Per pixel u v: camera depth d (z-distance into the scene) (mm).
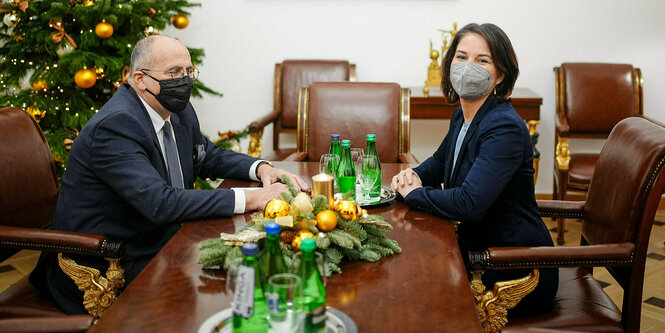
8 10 3105
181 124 2119
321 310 1081
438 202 1794
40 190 2006
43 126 3361
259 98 4500
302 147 3104
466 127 2004
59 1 3127
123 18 3238
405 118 3010
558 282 1872
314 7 4336
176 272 1363
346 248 1414
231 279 1071
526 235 1847
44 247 1680
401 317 1156
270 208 1430
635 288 1650
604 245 1628
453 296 1251
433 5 4273
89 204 1824
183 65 1889
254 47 4426
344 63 4172
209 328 1104
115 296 1715
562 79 4055
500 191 1767
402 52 4363
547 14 4230
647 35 4203
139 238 1866
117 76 3201
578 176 3570
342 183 1955
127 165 1746
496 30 1870
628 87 3984
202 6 4375
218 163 2281
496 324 1614
